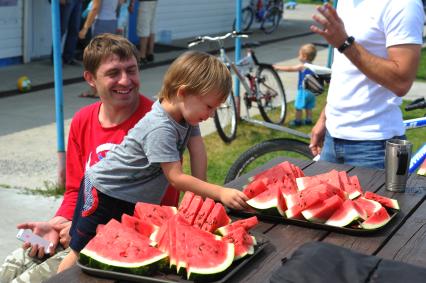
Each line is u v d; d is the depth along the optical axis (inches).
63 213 137.9
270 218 114.0
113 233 93.9
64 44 502.9
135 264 89.0
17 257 132.7
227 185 133.2
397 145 131.1
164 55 577.0
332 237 107.8
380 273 84.2
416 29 137.6
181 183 109.7
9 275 131.7
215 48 626.2
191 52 111.3
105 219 116.4
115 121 131.6
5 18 479.2
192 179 110.4
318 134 173.9
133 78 129.1
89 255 90.8
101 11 425.7
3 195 238.7
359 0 144.9
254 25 813.9
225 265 89.4
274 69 359.3
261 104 348.5
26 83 410.6
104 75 127.4
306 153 207.2
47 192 243.1
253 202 114.0
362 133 150.3
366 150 150.5
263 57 593.0
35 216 222.4
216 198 112.9
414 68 138.6
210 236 94.3
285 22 931.3
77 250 117.4
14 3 483.8
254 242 100.3
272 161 153.8
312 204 111.2
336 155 155.9
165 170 110.5
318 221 110.6
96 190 117.0
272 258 98.1
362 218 109.0
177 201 132.2
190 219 101.7
